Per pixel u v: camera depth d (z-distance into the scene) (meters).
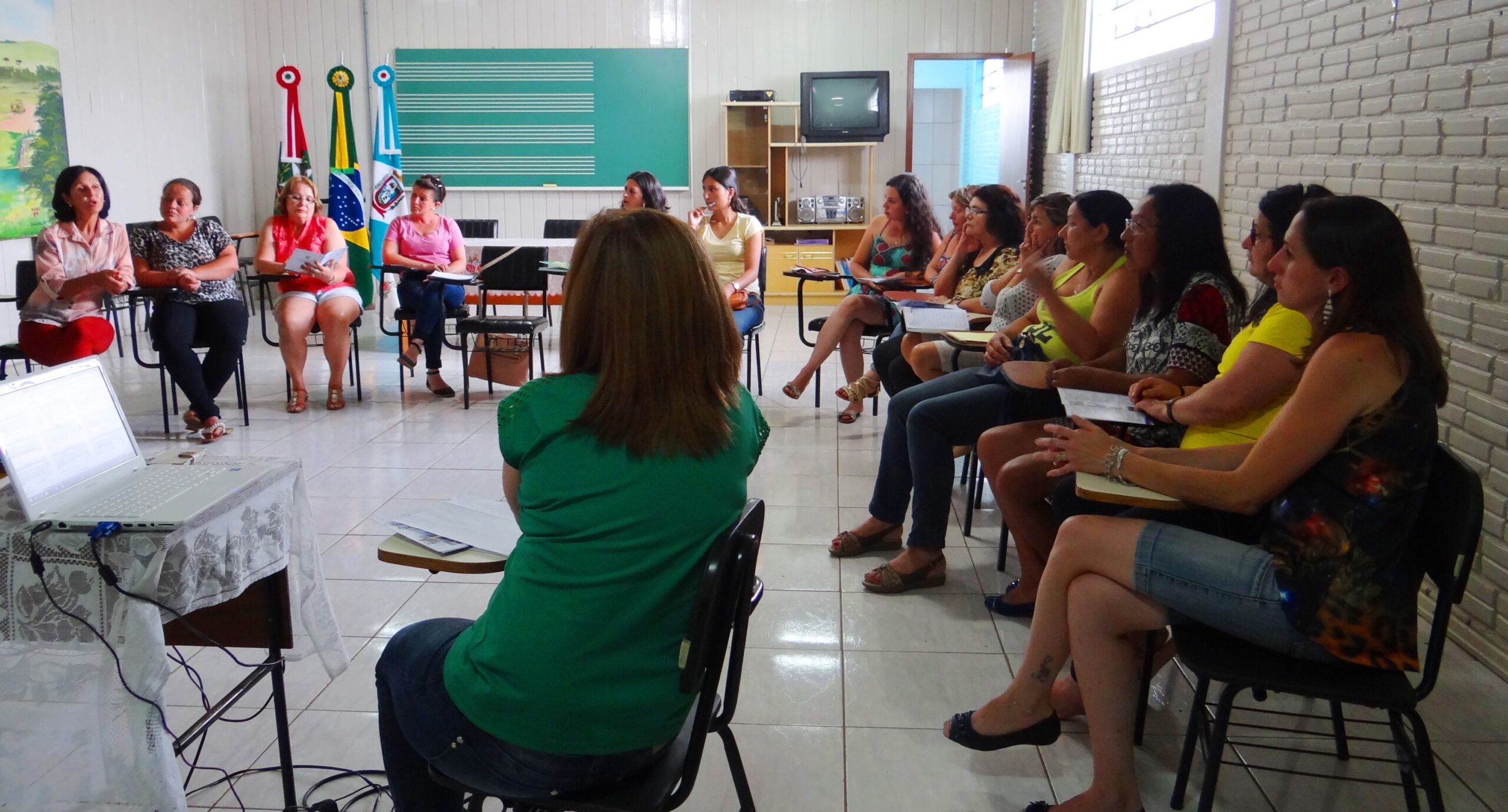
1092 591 1.81
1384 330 1.64
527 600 1.31
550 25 8.88
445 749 1.39
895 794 2.06
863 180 9.11
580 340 1.35
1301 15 3.44
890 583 3.00
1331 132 3.23
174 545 1.58
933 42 8.90
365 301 7.86
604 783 1.38
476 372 5.55
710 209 5.44
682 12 8.87
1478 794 2.03
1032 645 1.93
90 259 4.55
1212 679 1.70
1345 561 1.62
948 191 11.30
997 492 2.76
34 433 1.63
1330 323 1.70
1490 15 2.43
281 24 8.87
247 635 1.92
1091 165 6.76
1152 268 2.51
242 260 8.09
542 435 1.33
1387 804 1.99
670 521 1.30
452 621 1.52
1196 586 1.71
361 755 2.19
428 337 5.54
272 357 6.68
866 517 3.66
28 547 1.55
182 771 2.11
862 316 4.98
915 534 3.01
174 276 4.57
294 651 2.55
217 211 8.62
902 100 9.02
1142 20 5.83
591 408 1.31
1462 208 2.57
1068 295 3.20
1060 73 7.14
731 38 8.91
